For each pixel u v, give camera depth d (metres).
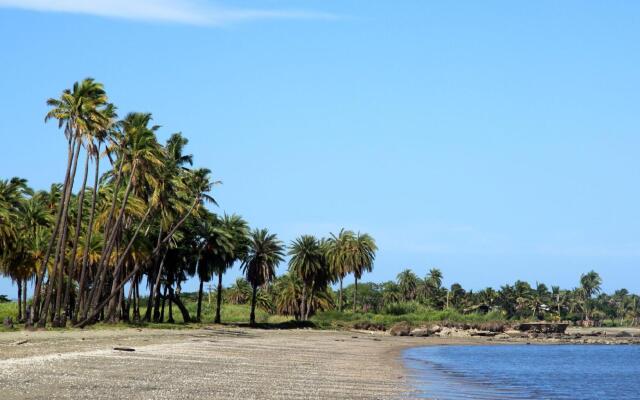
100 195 90.56
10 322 69.50
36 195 98.88
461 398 31.81
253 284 122.81
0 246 78.88
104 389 24.95
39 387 24.19
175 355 45.94
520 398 35.09
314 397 27.23
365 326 134.62
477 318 155.88
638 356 92.94
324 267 138.75
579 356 90.88
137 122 80.75
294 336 95.50
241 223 122.00
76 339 55.34
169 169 92.62
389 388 33.72
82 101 70.44
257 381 32.31
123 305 103.56
